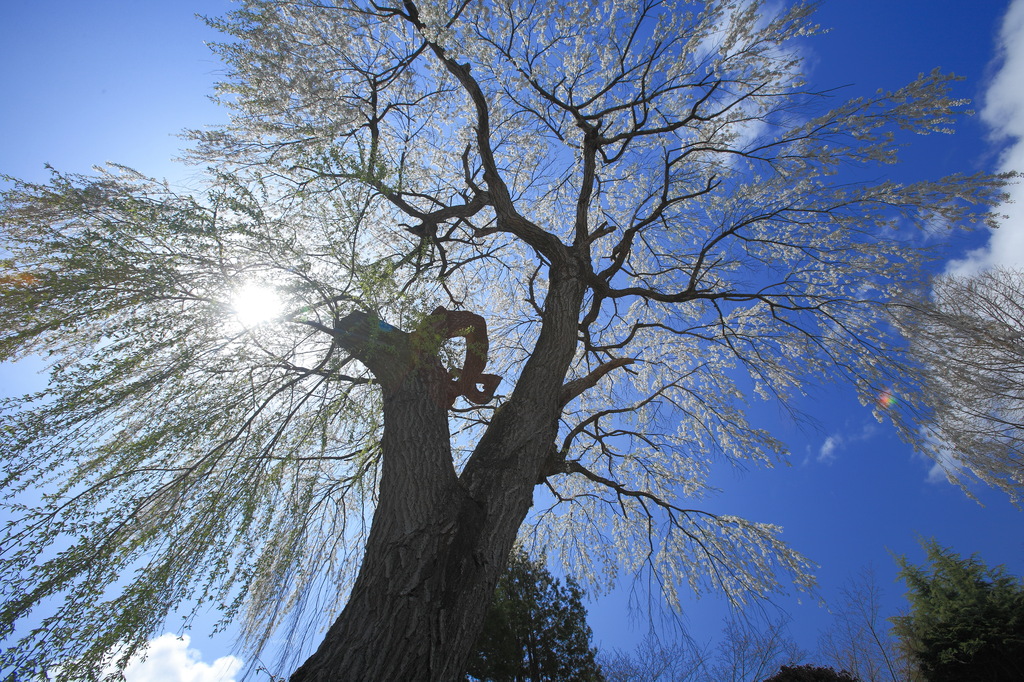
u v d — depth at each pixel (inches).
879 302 216.5
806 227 235.1
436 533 117.9
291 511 149.3
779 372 239.1
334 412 164.4
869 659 369.4
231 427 147.2
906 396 207.2
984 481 198.4
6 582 104.7
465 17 221.0
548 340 179.3
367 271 149.6
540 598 270.5
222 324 141.4
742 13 224.7
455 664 102.6
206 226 134.8
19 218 143.6
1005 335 311.7
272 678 132.7
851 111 218.1
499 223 210.7
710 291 234.5
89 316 128.0
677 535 247.4
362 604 106.4
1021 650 294.8
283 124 227.3
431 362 153.8
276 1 219.9
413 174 259.0
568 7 227.5
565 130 275.6
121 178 159.2
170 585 119.3
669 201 239.8
